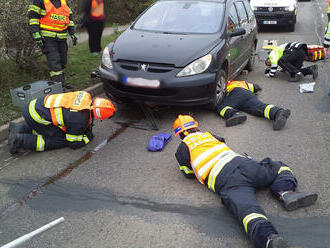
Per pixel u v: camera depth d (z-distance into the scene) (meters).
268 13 12.57
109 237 3.17
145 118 5.67
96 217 3.43
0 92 6.20
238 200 3.19
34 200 3.71
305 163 4.25
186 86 5.11
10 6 6.00
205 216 3.40
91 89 6.55
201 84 5.19
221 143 3.74
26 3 6.25
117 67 5.38
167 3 6.68
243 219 3.06
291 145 4.69
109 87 5.53
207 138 3.74
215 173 3.46
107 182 3.98
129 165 4.31
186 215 3.41
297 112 5.77
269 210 3.44
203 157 3.59
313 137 4.90
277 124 5.05
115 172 4.17
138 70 5.23
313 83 6.91
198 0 6.62
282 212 3.41
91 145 4.82
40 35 6.00
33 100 4.70
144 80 5.14
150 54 5.32
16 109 5.68
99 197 3.72
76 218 3.42
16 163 4.43
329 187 3.77
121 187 3.88
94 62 8.10
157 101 5.24
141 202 3.62
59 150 4.70
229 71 6.12
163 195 3.72
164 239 3.12
